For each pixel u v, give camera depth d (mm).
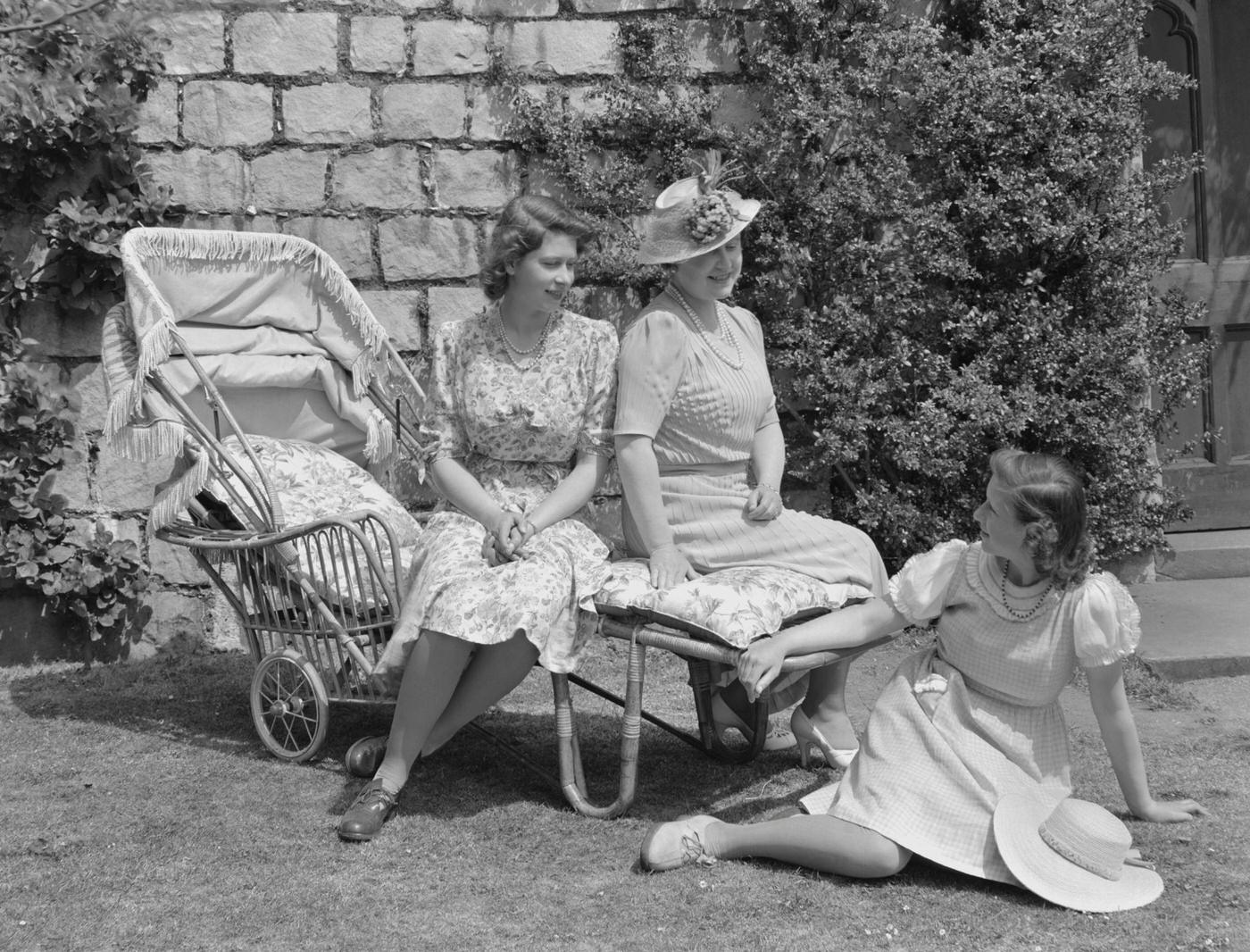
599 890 2889
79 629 5250
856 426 5168
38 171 5074
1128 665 4625
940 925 2662
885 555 5445
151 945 2629
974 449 5250
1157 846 3045
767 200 5371
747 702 3740
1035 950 2539
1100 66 5316
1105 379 5270
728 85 5441
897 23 5492
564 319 3621
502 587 3266
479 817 3377
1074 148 5211
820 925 2678
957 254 5293
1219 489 5992
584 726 4227
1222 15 5926
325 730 3783
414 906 2818
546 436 3559
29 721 4359
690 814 3412
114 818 3373
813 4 5281
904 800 2877
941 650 3055
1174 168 5500
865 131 5383
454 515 3549
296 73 5258
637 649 3275
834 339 5246
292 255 4430
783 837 2949
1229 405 6004
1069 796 2949
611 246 5371
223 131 5242
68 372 5203
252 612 3979
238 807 3457
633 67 5375
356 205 5312
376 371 4598
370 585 3762
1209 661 4641
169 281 4207
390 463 4660
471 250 5363
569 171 5312
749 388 3553
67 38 4617
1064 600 2877
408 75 5305
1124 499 5371
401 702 3350
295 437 4551
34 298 5133
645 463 3412
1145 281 5391
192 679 4934
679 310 3566
